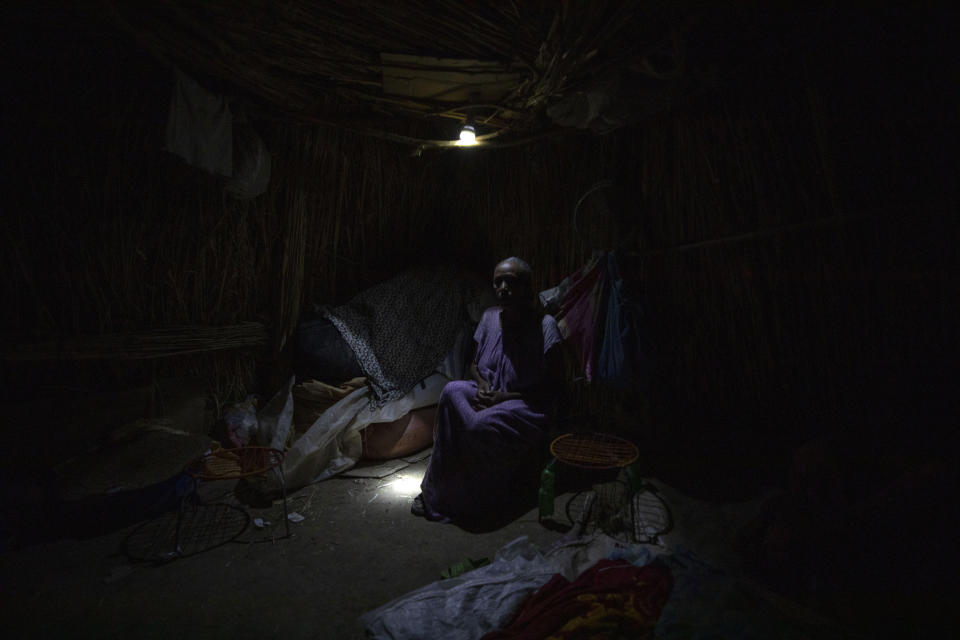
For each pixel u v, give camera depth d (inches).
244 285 152.7
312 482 132.0
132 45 104.6
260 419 141.8
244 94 130.3
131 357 130.3
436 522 112.2
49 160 118.1
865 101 98.2
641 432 143.6
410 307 160.4
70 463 112.7
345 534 107.0
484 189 186.1
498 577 85.7
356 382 144.9
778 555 83.1
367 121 149.0
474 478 113.2
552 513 111.4
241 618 80.8
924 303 97.7
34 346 116.9
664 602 76.5
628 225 142.4
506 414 113.2
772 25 94.5
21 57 107.3
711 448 131.1
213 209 143.3
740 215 123.0
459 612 77.7
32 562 95.4
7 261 115.2
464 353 162.4
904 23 86.0
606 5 86.2
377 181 175.3
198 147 114.3
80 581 89.9
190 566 94.9
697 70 105.3
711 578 81.5
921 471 71.6
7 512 102.7
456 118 147.7
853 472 81.1
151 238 133.7
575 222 149.7
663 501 112.0
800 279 114.8
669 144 135.6
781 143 113.1
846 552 77.7
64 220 121.2
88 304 125.7
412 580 91.0
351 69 117.7
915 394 87.3
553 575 86.1
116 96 121.1
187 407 138.7
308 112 141.8
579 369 163.8
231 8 92.4
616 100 118.8
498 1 90.9
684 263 136.6
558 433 141.8
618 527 102.3
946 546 69.4
